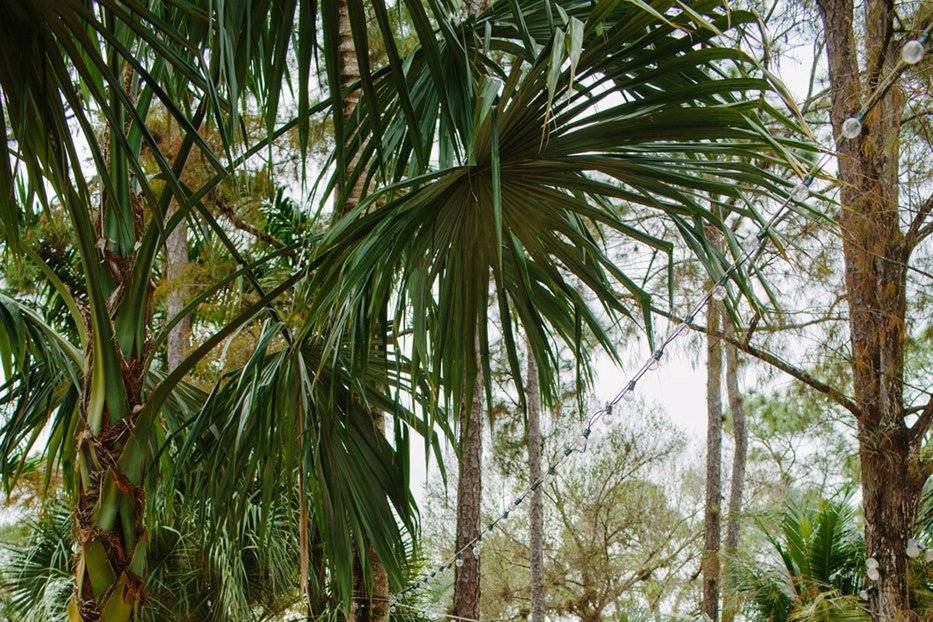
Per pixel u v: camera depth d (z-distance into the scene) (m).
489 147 2.21
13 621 5.27
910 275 5.22
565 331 3.12
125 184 2.66
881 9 4.07
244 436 3.11
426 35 1.79
